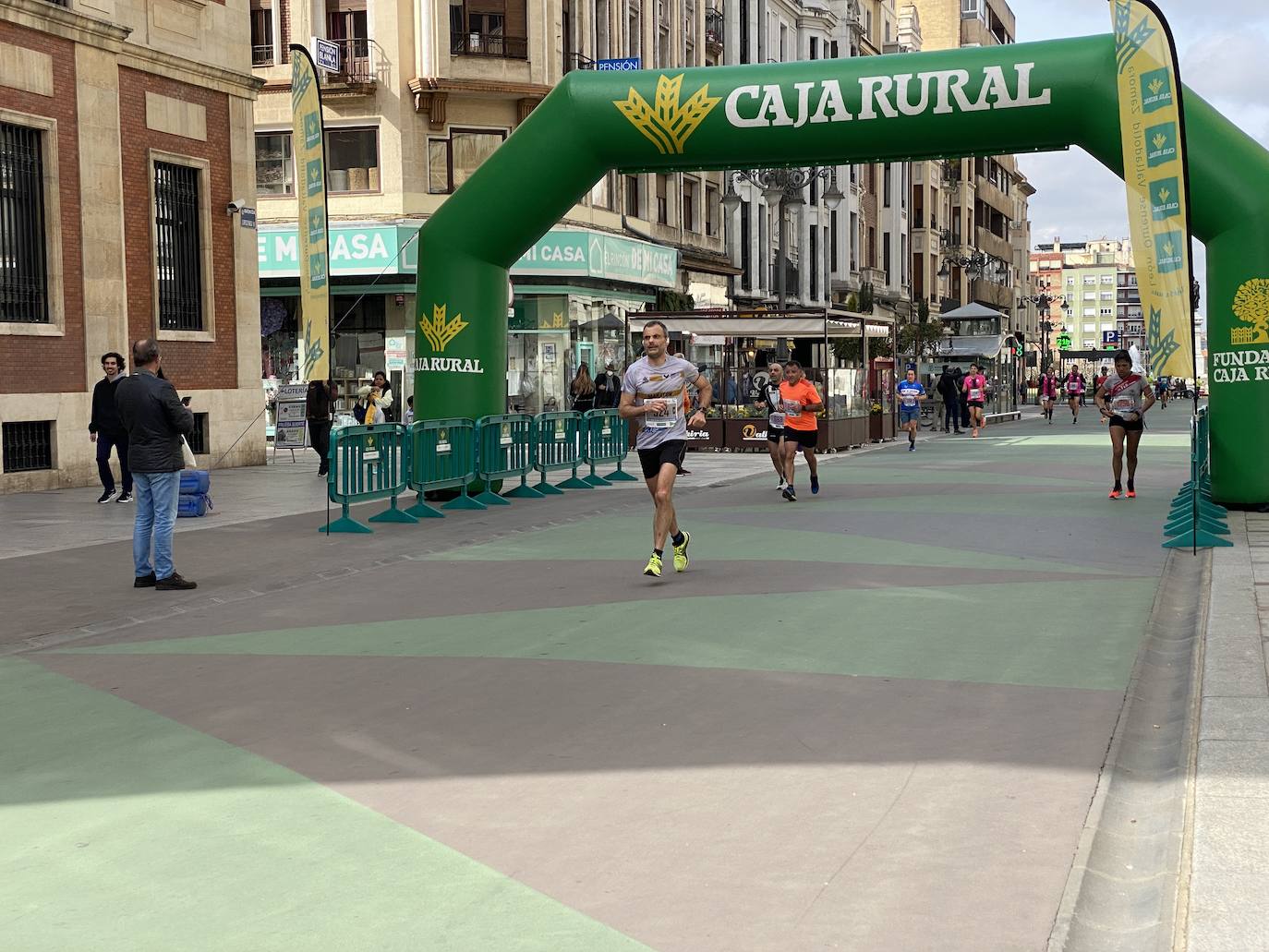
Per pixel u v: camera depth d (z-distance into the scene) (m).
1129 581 10.72
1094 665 7.72
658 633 8.73
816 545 13.01
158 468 10.77
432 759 5.98
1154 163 12.96
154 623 9.51
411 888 4.49
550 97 17.36
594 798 5.41
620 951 3.98
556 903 4.35
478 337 18.09
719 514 16.16
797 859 4.70
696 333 30.78
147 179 22.25
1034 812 5.16
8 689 7.50
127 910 4.36
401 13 34.28
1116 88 15.26
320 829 5.09
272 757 6.05
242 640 8.81
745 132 16.56
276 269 34.53
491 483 18.50
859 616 9.22
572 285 36.25
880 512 16.05
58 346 20.17
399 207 34.38
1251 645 7.67
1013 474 22.09
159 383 10.82
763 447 29.77
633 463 25.89
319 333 15.25
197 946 4.07
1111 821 5.15
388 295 34.91
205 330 23.72
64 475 20.16
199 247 23.66
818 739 6.22
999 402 51.41
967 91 15.67
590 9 38.44
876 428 33.84
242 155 24.52
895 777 5.61
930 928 4.10
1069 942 4.02
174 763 6.00
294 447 26.91
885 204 72.62
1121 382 17.41
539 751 6.09
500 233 17.89
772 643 8.37
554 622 9.17
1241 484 15.38
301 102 15.11
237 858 4.80
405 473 15.81
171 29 22.73
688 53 46.94
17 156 19.58
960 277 88.19
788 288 57.81
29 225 19.81
